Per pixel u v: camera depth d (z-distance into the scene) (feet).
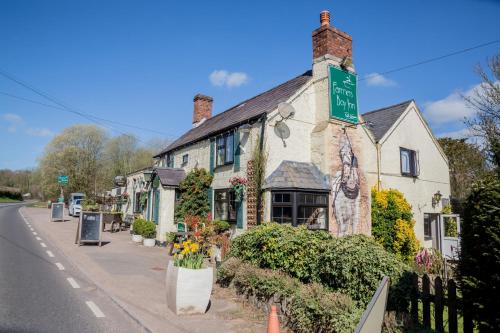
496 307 13.85
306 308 18.47
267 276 23.18
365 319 12.81
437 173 67.62
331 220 43.32
